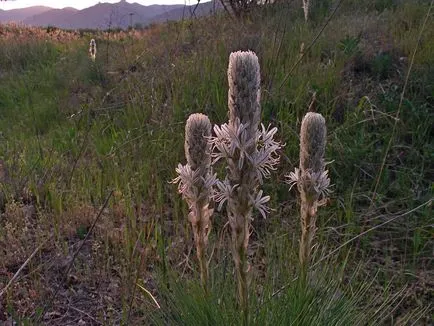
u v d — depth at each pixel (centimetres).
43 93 1062
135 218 476
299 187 277
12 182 569
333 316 295
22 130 831
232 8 1057
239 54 214
